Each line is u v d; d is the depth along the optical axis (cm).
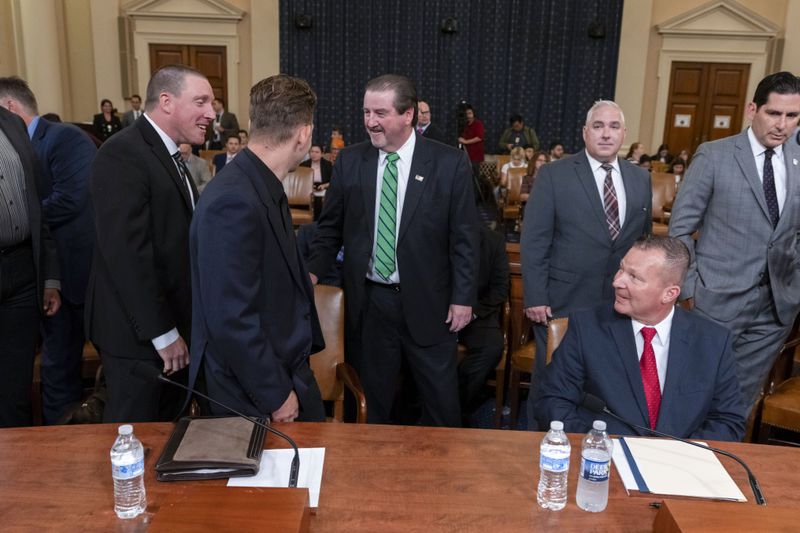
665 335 189
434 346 262
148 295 202
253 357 164
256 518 120
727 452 163
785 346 273
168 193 210
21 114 275
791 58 1080
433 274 255
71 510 132
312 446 159
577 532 131
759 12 1087
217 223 160
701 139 1127
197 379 186
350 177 256
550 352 220
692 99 1116
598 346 191
